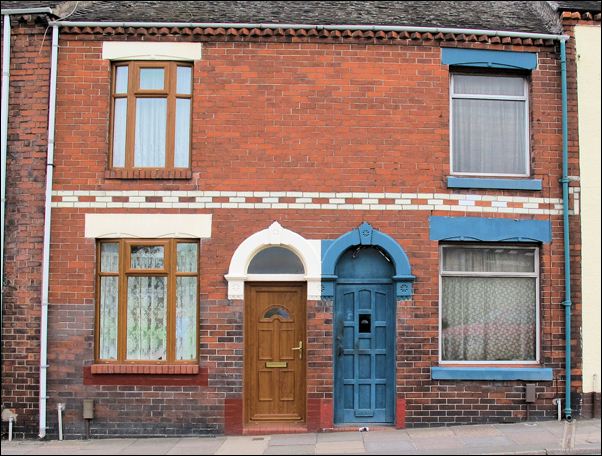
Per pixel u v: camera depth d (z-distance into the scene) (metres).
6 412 9.64
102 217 9.87
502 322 10.27
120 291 9.89
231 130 10.02
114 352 9.94
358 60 10.18
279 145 10.02
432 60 10.24
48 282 9.77
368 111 10.12
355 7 11.18
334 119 10.09
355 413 9.99
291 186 9.97
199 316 9.84
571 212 10.28
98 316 9.94
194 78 10.10
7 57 10.01
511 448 8.47
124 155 10.13
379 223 9.98
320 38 10.16
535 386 9.98
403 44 10.23
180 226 9.88
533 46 10.40
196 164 9.95
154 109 10.21
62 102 10.02
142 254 9.99
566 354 10.03
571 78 10.48
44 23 10.06
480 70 10.46
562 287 10.15
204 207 9.91
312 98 10.11
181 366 9.70
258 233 9.87
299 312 10.01
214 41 10.12
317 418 9.76
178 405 9.72
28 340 9.74
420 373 9.89
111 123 10.16
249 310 9.98
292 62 10.14
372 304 10.10
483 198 10.13
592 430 9.35
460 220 10.05
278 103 10.09
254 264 9.99
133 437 9.65
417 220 10.01
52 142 9.89
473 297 10.29
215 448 8.87
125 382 9.73
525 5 11.84
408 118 10.15
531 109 10.43
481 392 9.93
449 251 10.27
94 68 10.08
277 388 9.95
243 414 9.77
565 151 10.23
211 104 10.05
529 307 10.31
